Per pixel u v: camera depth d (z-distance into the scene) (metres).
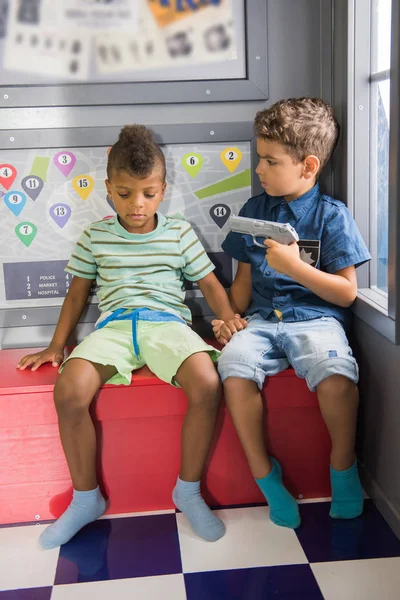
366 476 1.43
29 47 1.51
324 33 1.55
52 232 1.60
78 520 1.28
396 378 1.25
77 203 1.59
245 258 1.54
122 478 1.37
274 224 1.36
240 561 1.20
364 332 1.43
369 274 1.52
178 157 1.58
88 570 1.19
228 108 1.58
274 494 1.30
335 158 1.55
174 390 1.33
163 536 1.29
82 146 1.56
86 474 1.29
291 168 1.42
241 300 1.55
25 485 1.35
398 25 1.12
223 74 1.56
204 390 1.27
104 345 1.34
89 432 1.28
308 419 1.37
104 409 1.32
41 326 1.63
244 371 1.30
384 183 1.43
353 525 1.30
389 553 1.21
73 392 1.25
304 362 1.30
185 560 1.21
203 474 1.38
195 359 1.30
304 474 1.40
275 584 1.14
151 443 1.35
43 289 1.62
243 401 1.30
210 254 1.64
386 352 1.30
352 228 1.43
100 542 1.27
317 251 1.44
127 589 1.14
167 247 1.48
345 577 1.15
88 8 1.51
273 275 1.46
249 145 1.59
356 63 1.45
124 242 1.47
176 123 1.57
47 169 1.57
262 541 1.26
